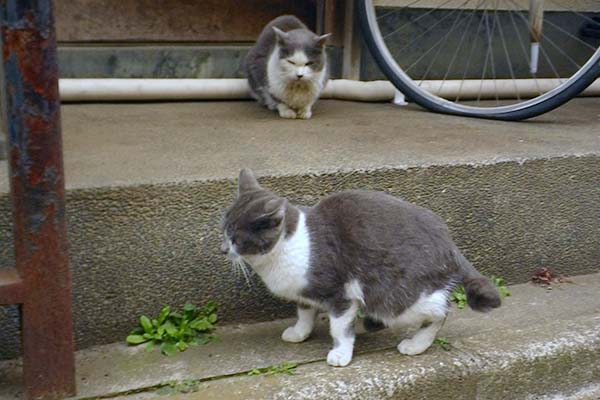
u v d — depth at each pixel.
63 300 1.72
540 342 2.13
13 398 1.80
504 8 3.91
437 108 3.39
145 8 3.44
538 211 2.56
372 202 1.96
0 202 1.90
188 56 3.54
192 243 2.11
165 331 2.08
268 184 2.19
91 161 2.25
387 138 2.77
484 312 1.96
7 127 1.61
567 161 2.55
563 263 2.67
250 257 1.88
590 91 4.01
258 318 2.24
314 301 1.96
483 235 2.50
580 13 4.09
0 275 1.71
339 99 3.73
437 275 1.92
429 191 2.38
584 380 2.20
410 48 3.79
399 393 1.91
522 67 4.05
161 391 1.82
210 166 2.25
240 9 3.63
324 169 2.26
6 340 1.96
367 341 2.11
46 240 1.67
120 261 2.05
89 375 1.89
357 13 3.56
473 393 2.03
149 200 2.04
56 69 1.60
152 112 3.16
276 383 1.86
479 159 2.45
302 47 3.07
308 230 1.90
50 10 1.57
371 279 1.91
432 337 2.02
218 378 1.89
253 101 3.54
